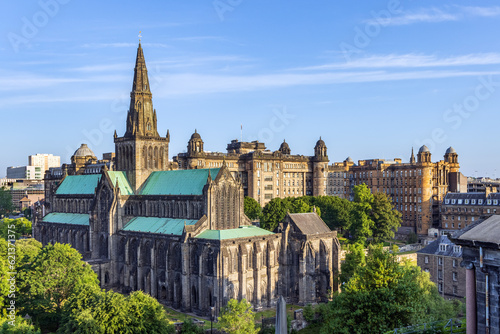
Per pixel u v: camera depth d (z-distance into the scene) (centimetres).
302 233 12888
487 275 5050
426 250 14000
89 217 16600
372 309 7344
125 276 14038
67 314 8562
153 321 8638
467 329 5272
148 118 15912
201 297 11750
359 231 19562
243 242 12019
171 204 14100
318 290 13262
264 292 12531
